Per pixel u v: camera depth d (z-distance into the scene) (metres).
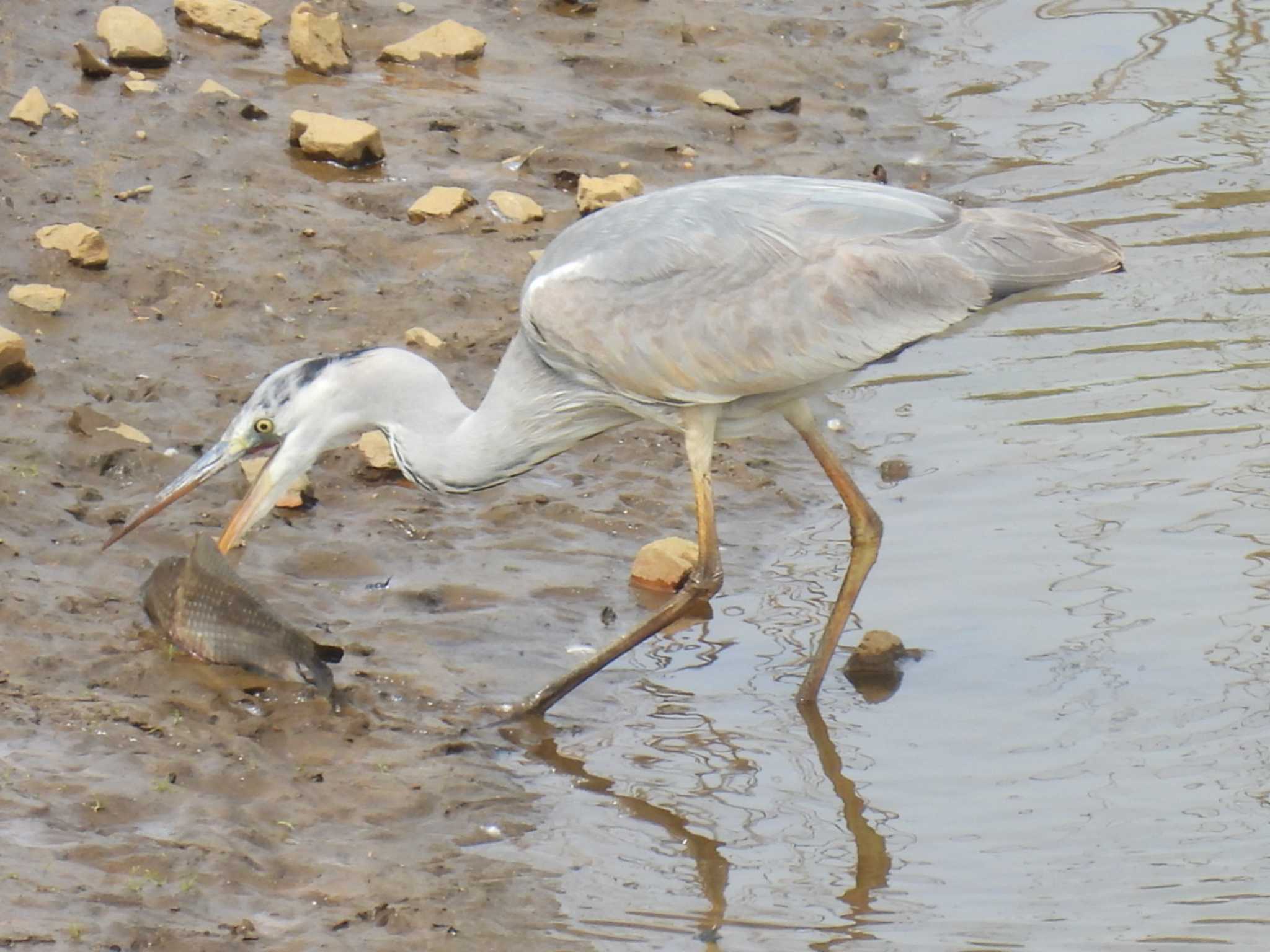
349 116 18.38
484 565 12.88
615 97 19.62
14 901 8.66
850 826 10.36
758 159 18.73
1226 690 11.70
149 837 9.41
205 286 15.34
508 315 15.60
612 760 10.94
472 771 10.58
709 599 12.85
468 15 20.98
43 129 17.11
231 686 10.96
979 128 20.14
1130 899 9.62
